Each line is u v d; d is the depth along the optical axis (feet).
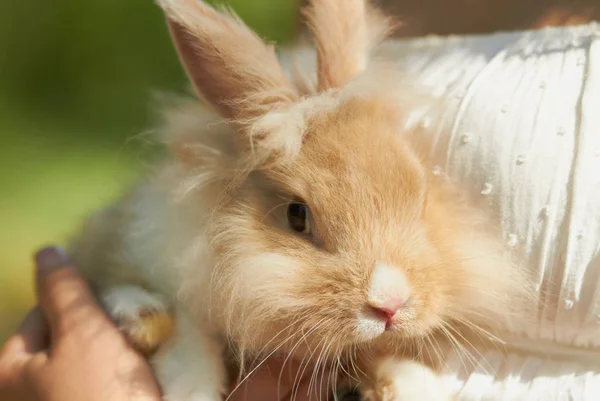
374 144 2.01
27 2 5.16
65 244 2.38
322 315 1.97
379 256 1.97
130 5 5.40
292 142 1.98
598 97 1.97
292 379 2.07
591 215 1.93
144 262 2.12
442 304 2.00
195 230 2.06
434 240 2.01
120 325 2.08
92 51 5.28
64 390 2.02
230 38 2.02
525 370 2.01
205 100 2.06
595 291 1.94
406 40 2.27
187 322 2.10
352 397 2.10
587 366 1.99
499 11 2.44
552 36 2.09
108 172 4.54
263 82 2.02
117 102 5.21
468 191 2.03
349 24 2.07
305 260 1.99
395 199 1.99
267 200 2.03
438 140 2.05
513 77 2.05
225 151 2.07
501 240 2.00
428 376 2.06
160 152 2.20
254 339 2.02
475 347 2.06
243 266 2.00
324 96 2.01
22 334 2.20
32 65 5.15
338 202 1.98
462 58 2.14
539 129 1.98
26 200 4.34
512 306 2.00
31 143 4.77
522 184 1.97
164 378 2.05
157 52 5.41
